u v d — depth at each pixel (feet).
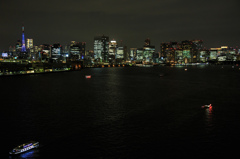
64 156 175.42
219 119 265.75
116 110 310.65
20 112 303.68
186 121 257.75
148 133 219.20
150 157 172.55
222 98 400.47
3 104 356.18
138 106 335.67
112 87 566.36
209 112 298.15
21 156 175.32
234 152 180.24
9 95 442.91
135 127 236.84
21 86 588.91
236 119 265.95
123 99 392.47
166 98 401.29
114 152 180.65
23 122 257.34
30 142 192.34
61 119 268.00
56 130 229.45
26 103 362.74
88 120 262.88
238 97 410.93
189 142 198.29
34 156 175.52
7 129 233.55
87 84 638.94
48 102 369.30
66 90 510.99
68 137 210.79
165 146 190.39
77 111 306.14
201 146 190.60
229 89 520.01
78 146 191.62
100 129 231.50
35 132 224.12
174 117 273.95
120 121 258.16
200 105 341.62
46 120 264.31
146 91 491.72
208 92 473.26
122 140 202.90
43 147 190.19
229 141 200.54
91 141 201.36
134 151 181.98
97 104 350.84
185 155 175.52
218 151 181.98
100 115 284.82
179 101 372.58
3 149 187.93
